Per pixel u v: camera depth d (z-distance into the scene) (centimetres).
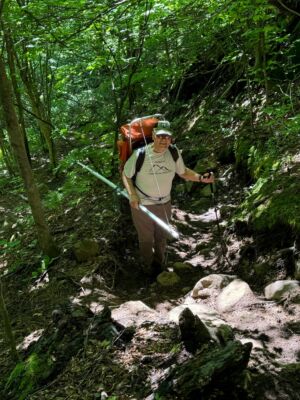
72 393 279
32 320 416
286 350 293
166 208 436
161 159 404
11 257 585
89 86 964
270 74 707
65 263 498
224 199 611
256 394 254
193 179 429
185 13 485
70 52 711
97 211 621
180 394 246
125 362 295
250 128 656
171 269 475
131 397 266
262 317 333
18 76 890
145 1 534
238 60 760
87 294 436
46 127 909
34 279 498
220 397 247
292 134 549
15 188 909
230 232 484
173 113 942
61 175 898
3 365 354
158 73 742
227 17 576
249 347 255
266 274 401
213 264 464
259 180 518
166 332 320
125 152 418
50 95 988
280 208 430
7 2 494
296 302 340
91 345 318
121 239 522
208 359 256
